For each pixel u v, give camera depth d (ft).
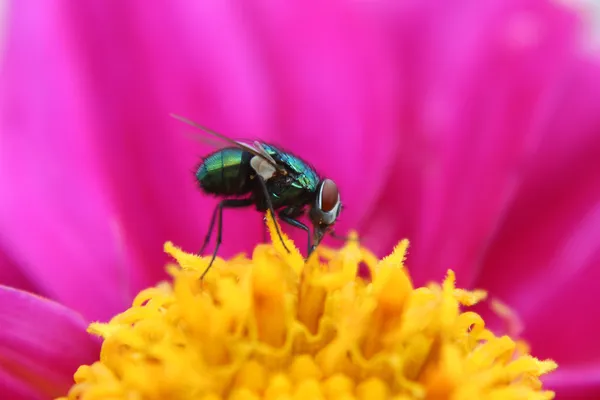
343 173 0.42
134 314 0.36
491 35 0.42
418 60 0.43
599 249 0.42
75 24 0.41
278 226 0.37
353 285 0.36
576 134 0.43
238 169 0.38
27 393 0.37
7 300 0.37
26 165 0.40
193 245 0.41
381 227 0.42
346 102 0.42
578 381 0.40
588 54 0.43
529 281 0.42
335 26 0.42
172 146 0.41
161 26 0.41
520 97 0.42
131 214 0.41
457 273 0.42
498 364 0.36
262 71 0.42
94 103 0.41
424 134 0.42
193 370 0.35
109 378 0.36
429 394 0.36
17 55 0.40
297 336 0.36
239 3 0.42
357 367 0.36
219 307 0.36
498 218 0.42
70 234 0.40
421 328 0.36
